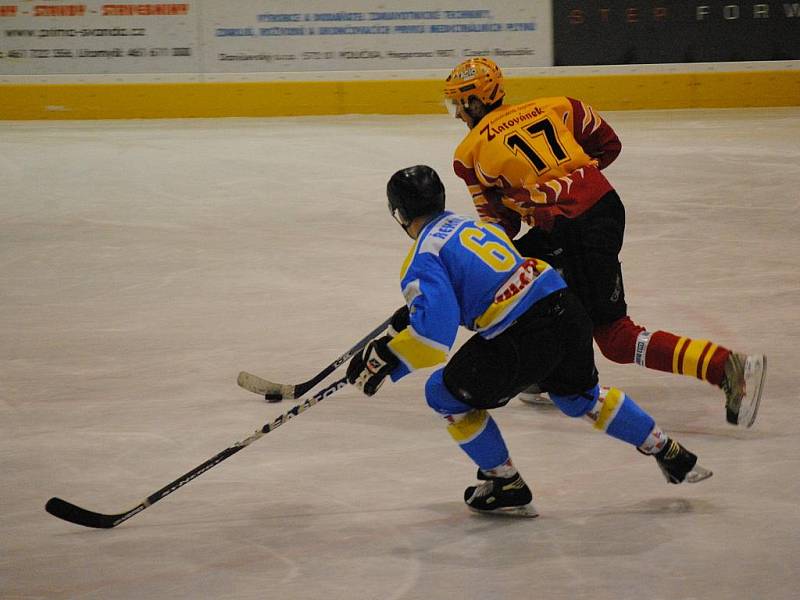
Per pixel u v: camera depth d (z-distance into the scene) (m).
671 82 42.22
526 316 9.68
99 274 20.91
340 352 16.05
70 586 9.27
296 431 13.01
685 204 26.34
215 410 13.77
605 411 10.30
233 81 41.75
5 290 19.83
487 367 9.72
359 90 41.88
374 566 9.49
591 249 12.59
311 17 41.44
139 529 10.42
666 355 12.18
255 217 25.77
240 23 41.44
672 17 42.03
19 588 9.26
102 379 15.00
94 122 41.09
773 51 42.34
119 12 41.22
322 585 9.16
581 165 13.00
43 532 10.41
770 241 22.73
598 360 15.58
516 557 9.58
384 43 41.78
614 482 11.28
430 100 41.94
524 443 12.48
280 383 14.74
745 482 11.16
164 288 19.83
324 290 19.50
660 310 17.86
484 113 13.51
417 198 9.74
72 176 30.67
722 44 42.28
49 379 15.04
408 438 12.77
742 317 17.34
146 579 9.37
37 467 12.04
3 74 41.69
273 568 9.52
